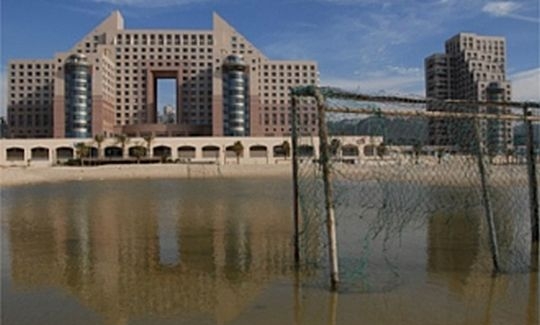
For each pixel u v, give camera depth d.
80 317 9.35
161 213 26.98
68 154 117.25
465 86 146.25
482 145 13.34
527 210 21.25
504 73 147.00
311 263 13.33
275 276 12.05
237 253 14.96
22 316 9.42
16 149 114.31
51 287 11.41
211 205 31.81
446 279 11.49
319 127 10.73
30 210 30.12
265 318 9.13
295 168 12.65
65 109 145.75
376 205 21.41
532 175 15.29
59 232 19.84
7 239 18.16
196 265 13.47
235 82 150.12
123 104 168.12
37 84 165.88
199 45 169.75
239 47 172.88
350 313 9.29
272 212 26.64
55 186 61.56
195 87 169.25
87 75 146.00
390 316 9.08
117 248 16.08
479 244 15.47
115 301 10.30
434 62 152.25
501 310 9.32
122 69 168.38
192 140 118.56
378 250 14.74
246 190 48.69
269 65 168.00
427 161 16.47
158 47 169.12
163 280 11.95
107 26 170.12
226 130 151.38
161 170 94.88
